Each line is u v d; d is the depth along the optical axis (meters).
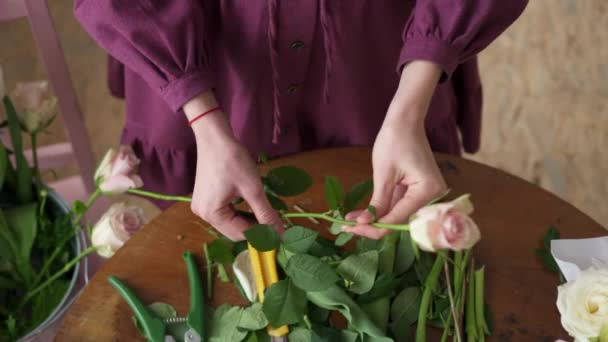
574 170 1.78
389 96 1.03
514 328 0.85
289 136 1.05
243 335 0.81
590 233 0.92
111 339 0.82
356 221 0.80
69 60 1.92
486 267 0.89
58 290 0.98
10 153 1.03
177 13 0.83
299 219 0.92
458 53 0.84
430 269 0.87
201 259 0.88
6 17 1.06
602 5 1.96
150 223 0.91
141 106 1.07
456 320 0.82
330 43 0.94
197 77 0.84
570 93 1.88
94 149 1.79
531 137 1.84
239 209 0.91
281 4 0.90
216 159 0.82
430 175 0.80
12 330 0.92
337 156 0.99
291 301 0.79
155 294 0.86
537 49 1.95
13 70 1.82
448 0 0.83
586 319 0.75
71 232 0.98
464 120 1.21
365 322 0.79
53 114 0.99
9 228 0.97
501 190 0.96
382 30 0.96
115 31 0.85
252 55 0.96
